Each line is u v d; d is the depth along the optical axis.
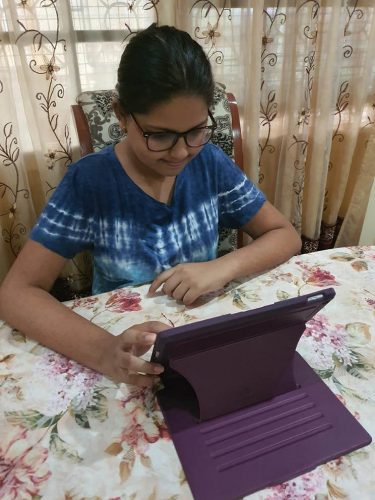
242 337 0.50
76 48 1.37
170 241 0.91
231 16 1.41
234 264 0.83
